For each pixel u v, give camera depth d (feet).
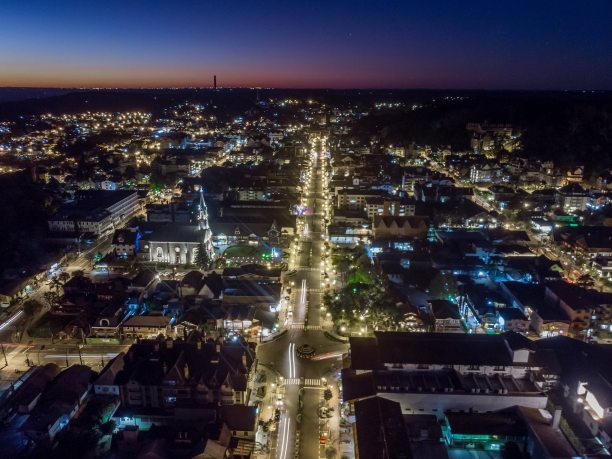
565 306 492.13
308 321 514.68
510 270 610.24
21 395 376.68
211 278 563.07
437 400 369.09
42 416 348.38
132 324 484.74
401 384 375.04
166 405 374.22
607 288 598.34
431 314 504.43
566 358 415.03
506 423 351.67
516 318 488.85
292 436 352.08
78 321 488.85
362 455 306.55
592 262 642.22
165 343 402.72
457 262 627.87
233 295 534.78
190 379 372.79
